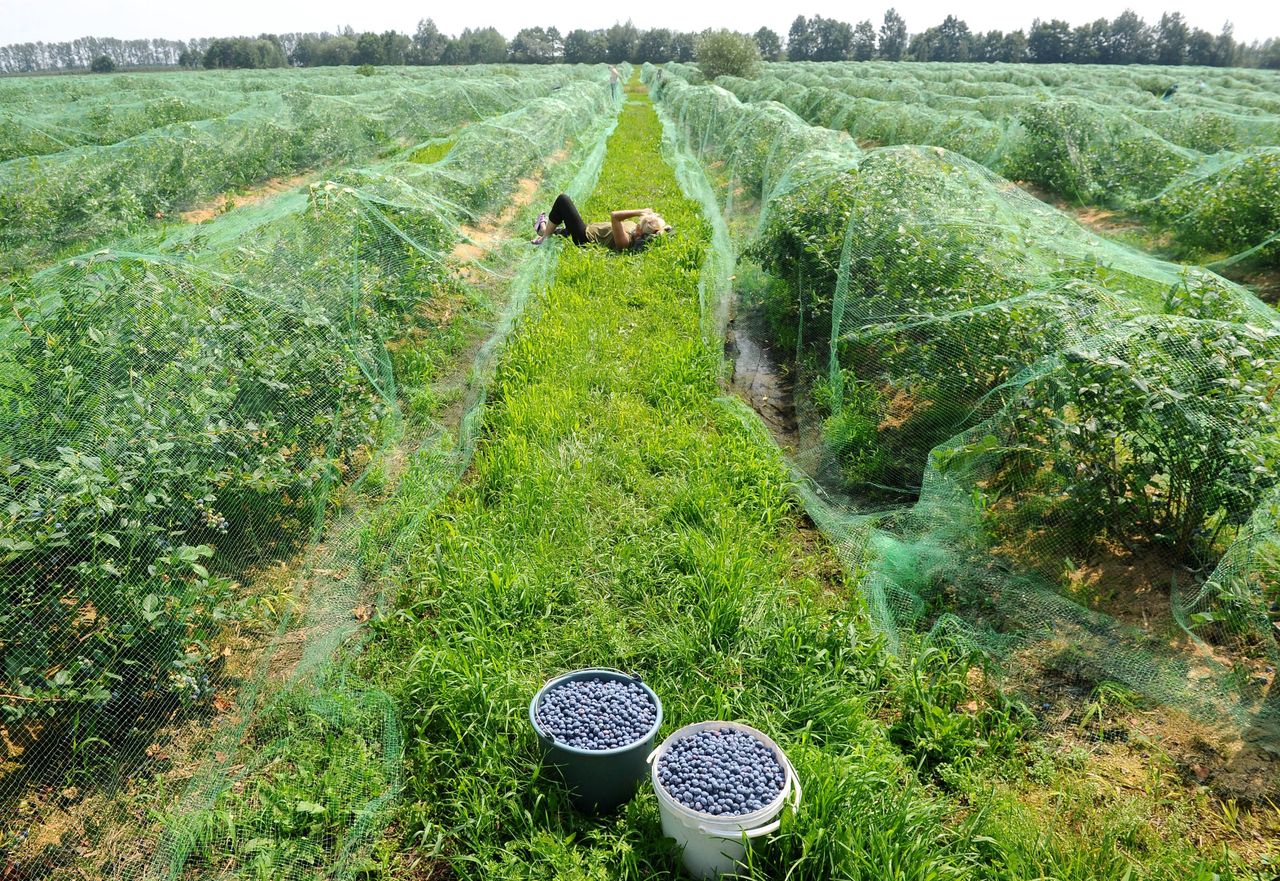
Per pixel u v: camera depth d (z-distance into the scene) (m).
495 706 3.60
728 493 5.40
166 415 3.93
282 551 4.62
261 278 5.61
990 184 7.30
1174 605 4.22
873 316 6.12
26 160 11.64
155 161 12.56
